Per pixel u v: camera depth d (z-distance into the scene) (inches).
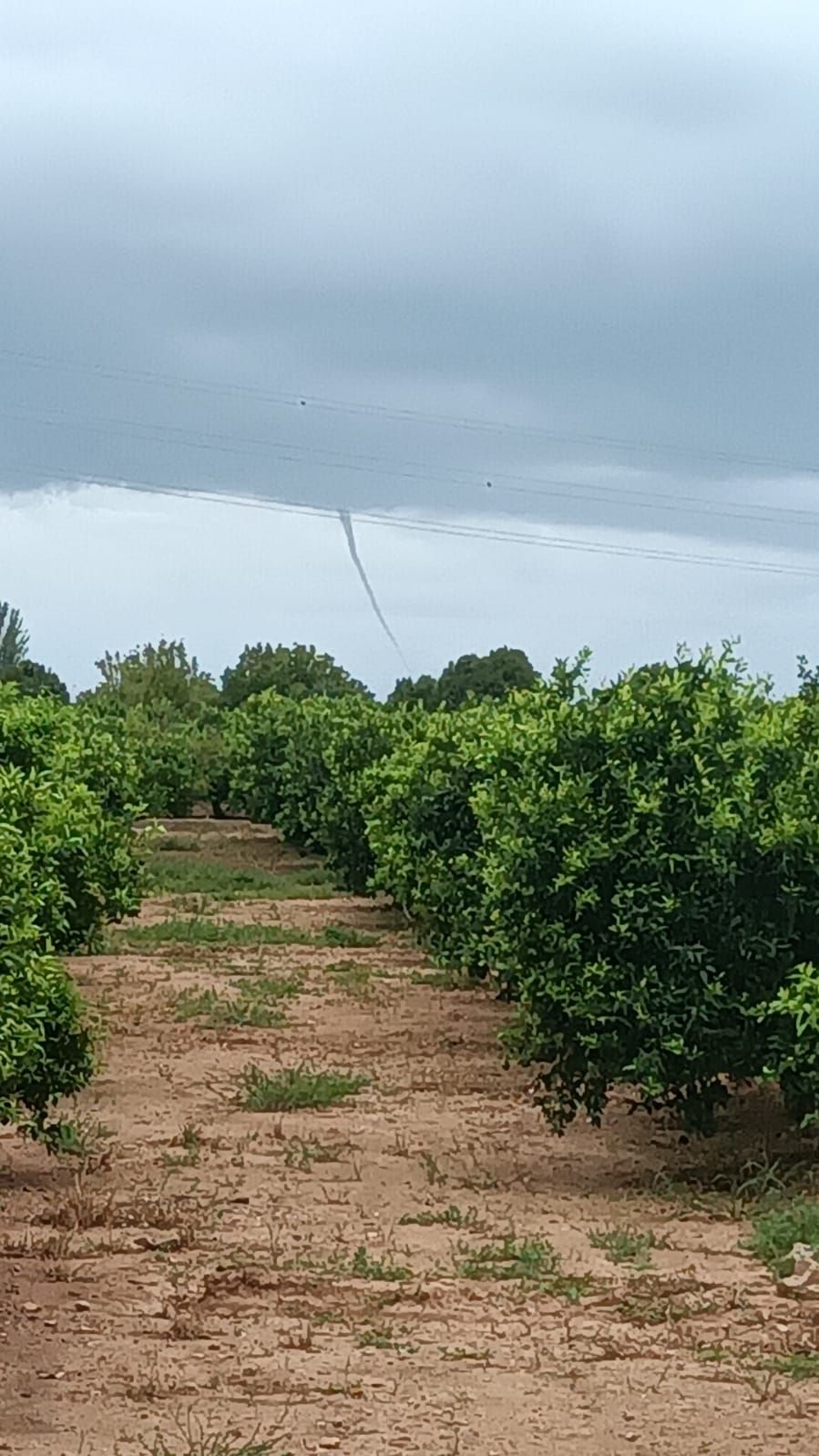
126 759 725.3
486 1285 323.9
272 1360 276.7
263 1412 252.2
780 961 414.9
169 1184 410.6
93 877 466.0
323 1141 464.1
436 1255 346.6
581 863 411.8
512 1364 276.4
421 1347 285.1
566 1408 255.8
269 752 1579.7
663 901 409.4
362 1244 354.9
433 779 664.4
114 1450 235.8
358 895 1163.3
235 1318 301.3
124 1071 564.1
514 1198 403.9
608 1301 312.5
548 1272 330.6
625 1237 359.3
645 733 421.7
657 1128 487.5
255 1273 327.3
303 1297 314.7
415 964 868.6
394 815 753.6
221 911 1134.4
